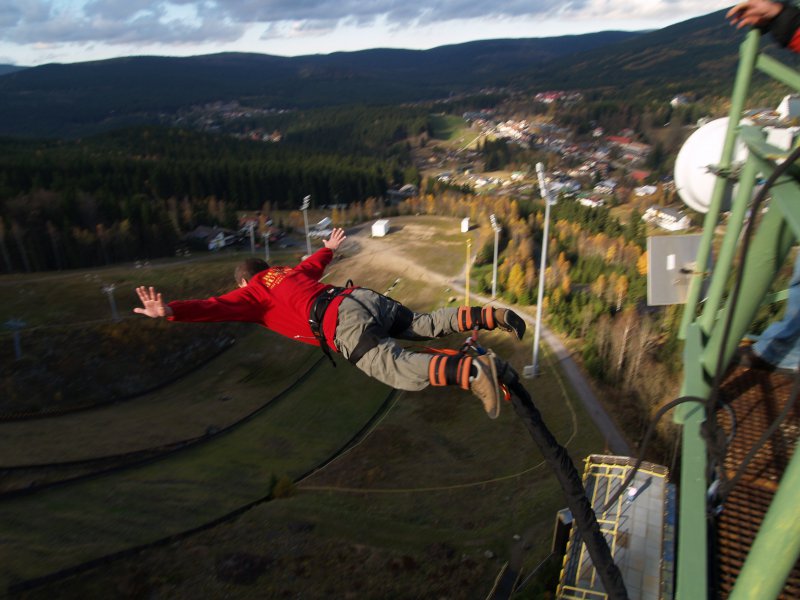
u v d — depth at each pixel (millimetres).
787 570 4070
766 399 9320
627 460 18406
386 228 111875
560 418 47062
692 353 8359
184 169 144500
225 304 5887
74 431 56562
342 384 61844
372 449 47188
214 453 51281
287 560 32781
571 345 59844
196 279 92312
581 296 67562
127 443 53469
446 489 40375
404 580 30891
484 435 47000
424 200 138500
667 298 9984
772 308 24328
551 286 75938
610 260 84188
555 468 4906
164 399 64312
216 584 30984
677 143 199125
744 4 5984
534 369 54125
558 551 27156
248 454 50656
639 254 83188
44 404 62094
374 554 32906
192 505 41469
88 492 44500
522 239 92750
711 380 7996
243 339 75375
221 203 131000
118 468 48531
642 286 67438
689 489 6344
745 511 7613
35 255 97562
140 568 32469
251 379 67000
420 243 105250
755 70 7227
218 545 34469
